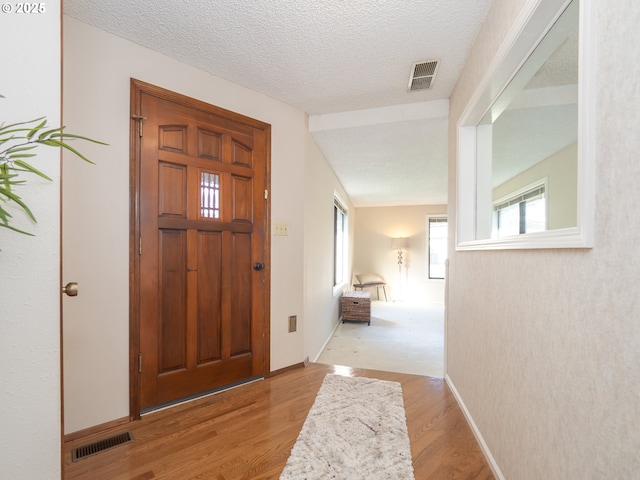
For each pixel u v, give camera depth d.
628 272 0.63
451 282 2.24
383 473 1.32
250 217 2.30
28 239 0.82
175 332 1.93
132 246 1.75
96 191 1.64
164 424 1.70
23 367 0.81
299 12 1.54
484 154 1.98
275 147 2.46
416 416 1.81
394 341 3.76
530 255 1.05
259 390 2.14
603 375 0.70
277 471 1.33
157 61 1.86
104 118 1.67
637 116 0.61
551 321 0.92
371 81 2.20
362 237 7.11
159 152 1.86
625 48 0.64
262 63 1.99
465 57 1.91
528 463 1.05
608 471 0.68
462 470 1.36
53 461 0.86
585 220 0.75
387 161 3.65
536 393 1.01
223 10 1.53
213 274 2.10
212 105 2.10
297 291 2.59
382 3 1.48
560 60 1.15
